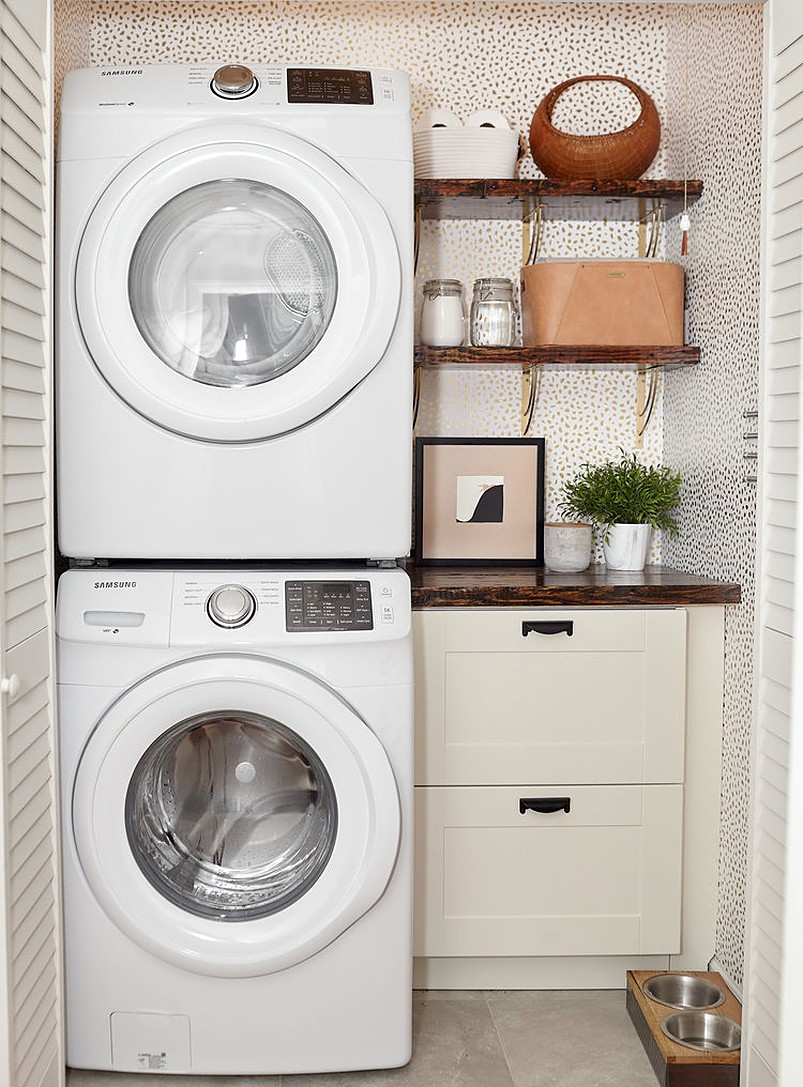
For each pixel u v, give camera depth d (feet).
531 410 9.37
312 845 6.81
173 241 6.64
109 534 6.68
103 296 6.48
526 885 7.88
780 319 6.06
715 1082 6.69
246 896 6.76
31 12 5.79
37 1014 6.00
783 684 5.97
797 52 5.76
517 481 9.40
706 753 7.97
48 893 6.27
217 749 6.74
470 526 9.37
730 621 7.86
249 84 6.68
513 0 6.79
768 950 6.12
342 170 6.64
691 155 8.87
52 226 6.30
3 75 5.33
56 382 6.66
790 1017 5.89
